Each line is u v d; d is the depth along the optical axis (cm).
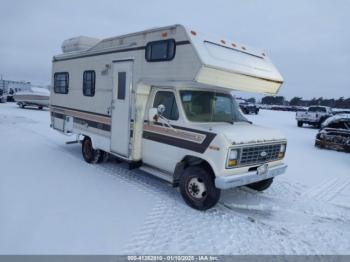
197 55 421
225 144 411
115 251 341
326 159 947
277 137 496
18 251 330
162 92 521
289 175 717
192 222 425
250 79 492
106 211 444
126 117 566
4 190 506
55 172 628
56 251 333
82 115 721
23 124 1384
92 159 704
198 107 505
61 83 817
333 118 1180
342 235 414
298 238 399
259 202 520
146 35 511
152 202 488
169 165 503
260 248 368
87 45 752
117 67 586
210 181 441
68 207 451
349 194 592
